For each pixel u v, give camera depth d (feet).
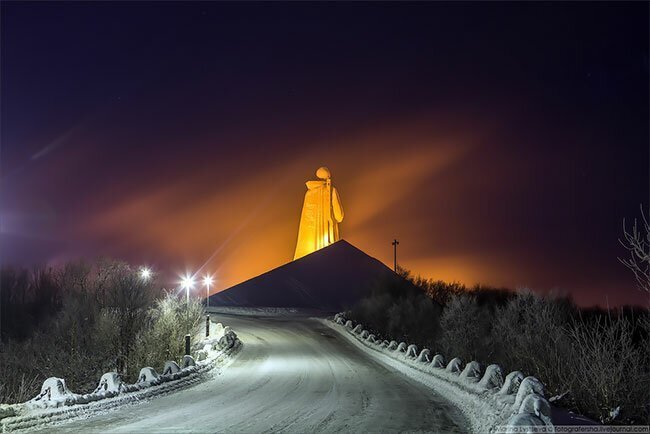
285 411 54.95
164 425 47.83
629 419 41.98
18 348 101.35
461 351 102.78
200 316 132.87
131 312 102.99
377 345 126.62
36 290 155.84
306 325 193.98
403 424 48.55
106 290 117.08
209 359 99.60
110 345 96.32
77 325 99.19
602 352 46.21
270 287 319.68
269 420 50.14
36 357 93.15
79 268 157.69
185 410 55.88
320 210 397.60
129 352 96.17
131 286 105.19
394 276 253.65
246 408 56.85
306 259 361.30
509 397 50.08
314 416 52.21
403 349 108.58
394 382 77.77
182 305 127.95
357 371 91.25
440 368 80.02
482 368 75.10
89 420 50.52
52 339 97.09
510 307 84.64
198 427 46.85
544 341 60.75
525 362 62.23
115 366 94.43
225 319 212.64
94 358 93.09
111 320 97.25
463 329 108.47
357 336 150.51
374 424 48.42
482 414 50.49
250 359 110.11
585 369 45.70
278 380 80.74
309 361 106.52
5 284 152.15
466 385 64.28
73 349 94.38
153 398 64.23
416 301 195.31
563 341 56.90
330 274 341.21
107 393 59.16
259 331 172.04
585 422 38.17
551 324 62.49
